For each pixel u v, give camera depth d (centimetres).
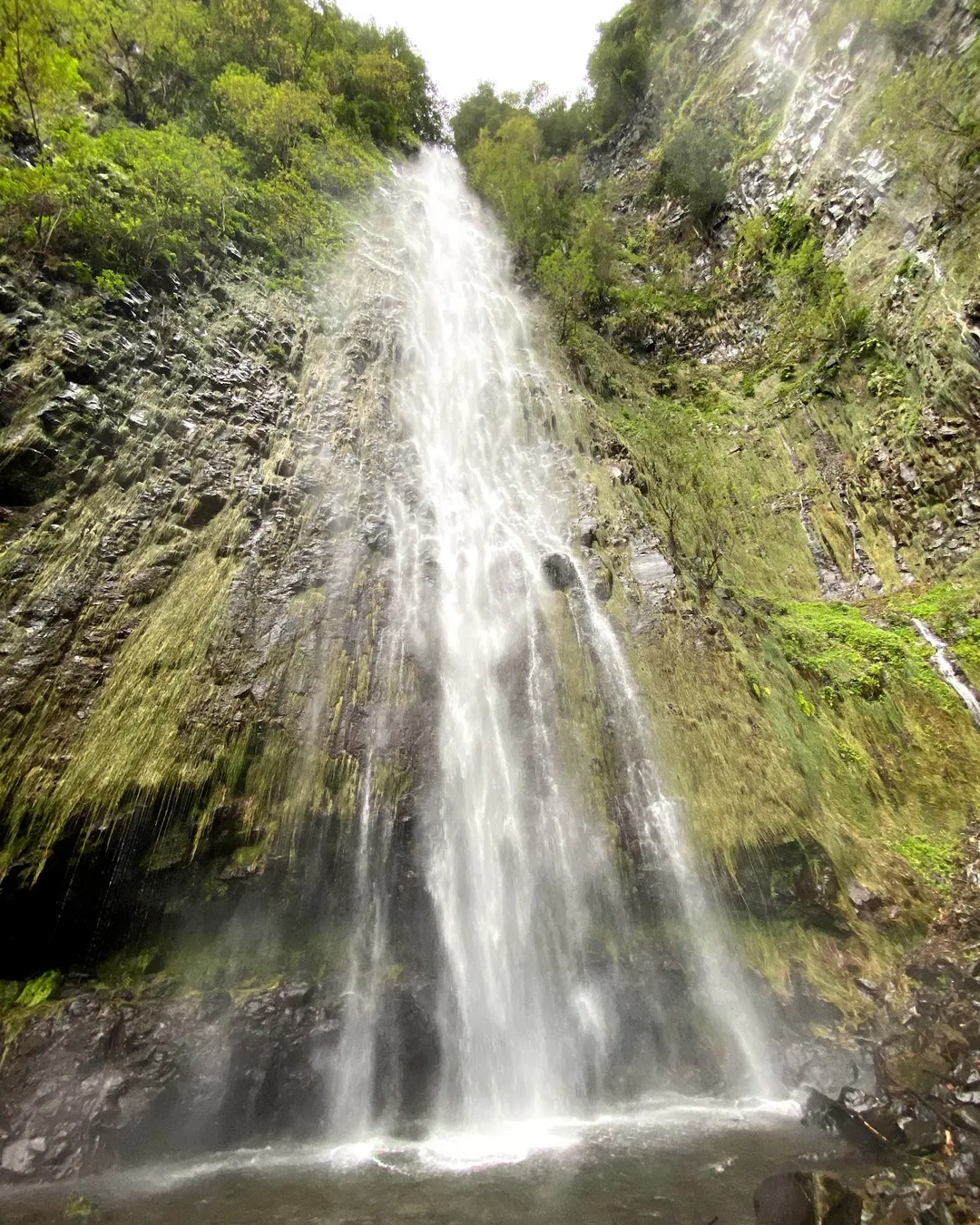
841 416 1806
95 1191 521
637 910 841
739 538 1691
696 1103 696
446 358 1688
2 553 810
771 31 3008
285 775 799
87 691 760
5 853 648
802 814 963
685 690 1082
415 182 2748
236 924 723
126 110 1595
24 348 962
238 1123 611
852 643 1323
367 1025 693
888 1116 601
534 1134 636
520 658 1052
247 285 1425
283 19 2367
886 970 827
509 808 890
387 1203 512
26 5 1293
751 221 2483
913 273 1759
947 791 1084
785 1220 477
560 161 3650
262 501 1053
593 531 1309
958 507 1471
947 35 1955
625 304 2523
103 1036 612
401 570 1095
